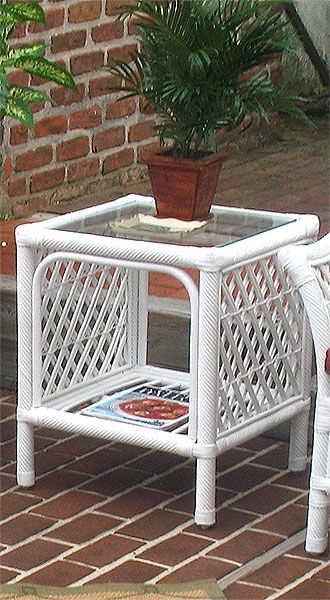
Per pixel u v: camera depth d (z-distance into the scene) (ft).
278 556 10.52
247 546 10.68
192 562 10.41
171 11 11.17
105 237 11.09
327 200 17.48
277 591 9.95
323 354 10.11
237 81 11.31
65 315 11.97
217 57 11.10
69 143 17.72
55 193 17.70
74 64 17.52
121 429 11.19
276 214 11.96
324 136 19.52
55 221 11.61
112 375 12.64
